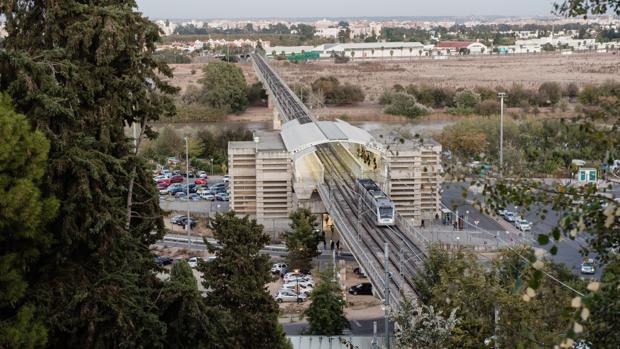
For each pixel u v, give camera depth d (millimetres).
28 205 41625
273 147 164375
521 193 28156
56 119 49188
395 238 119188
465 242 128875
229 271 71062
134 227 59719
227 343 57125
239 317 68000
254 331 68500
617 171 32156
